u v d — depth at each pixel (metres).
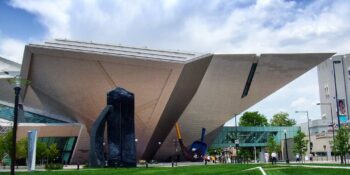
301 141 59.91
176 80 45.59
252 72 50.19
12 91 59.16
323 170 23.91
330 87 91.50
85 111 54.34
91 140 36.72
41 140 57.66
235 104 54.09
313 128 89.12
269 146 77.06
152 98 48.62
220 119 56.25
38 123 56.38
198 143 58.06
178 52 47.16
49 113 59.31
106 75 48.38
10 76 60.94
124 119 37.53
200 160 57.84
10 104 59.12
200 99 53.25
